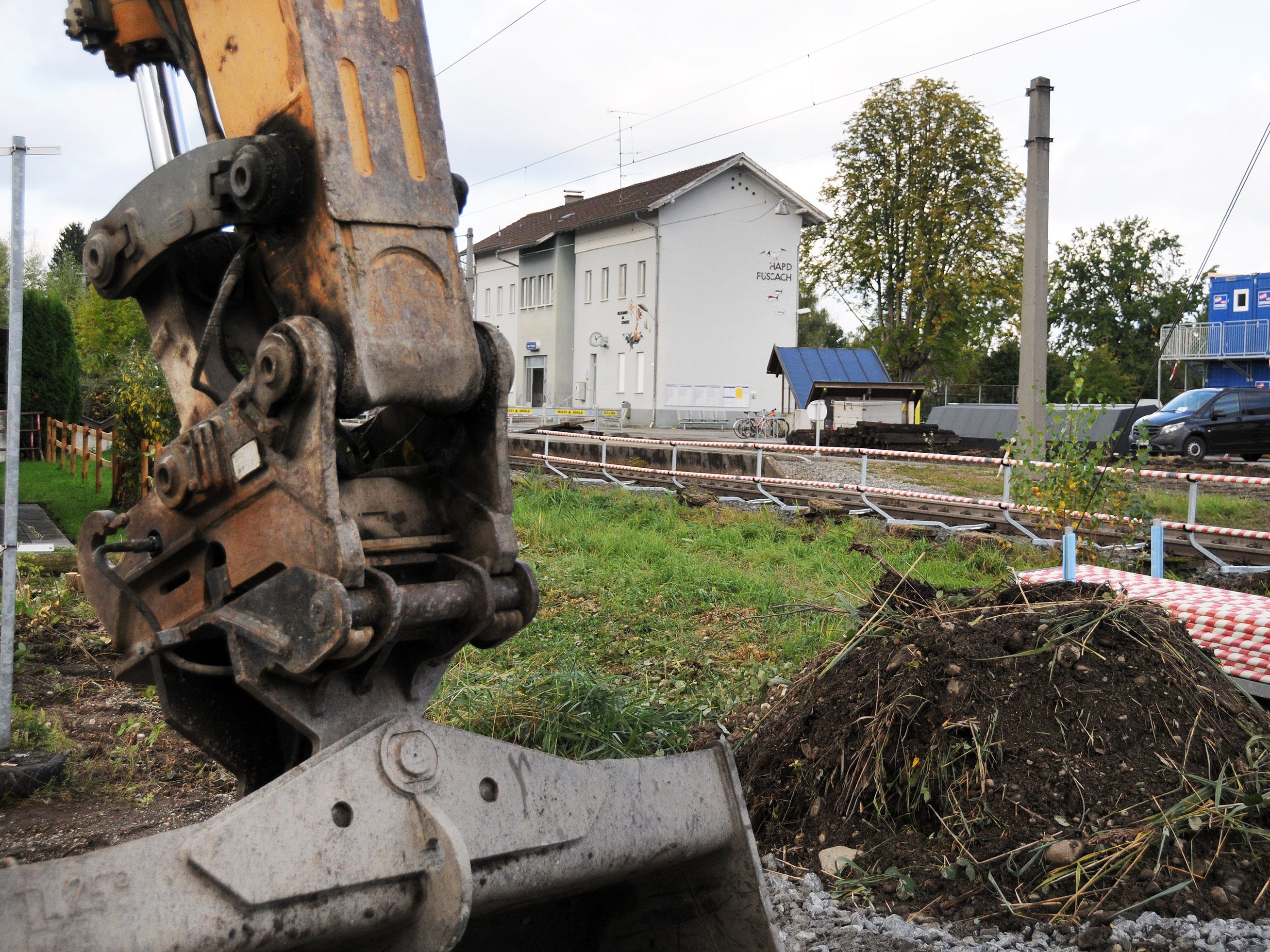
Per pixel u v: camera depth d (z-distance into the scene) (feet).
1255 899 12.54
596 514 50.85
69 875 6.59
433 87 9.11
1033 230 61.31
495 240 233.96
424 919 7.88
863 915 12.99
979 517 45.11
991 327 168.76
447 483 9.52
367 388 8.39
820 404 85.71
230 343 9.62
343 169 8.49
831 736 16.21
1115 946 11.80
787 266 185.98
